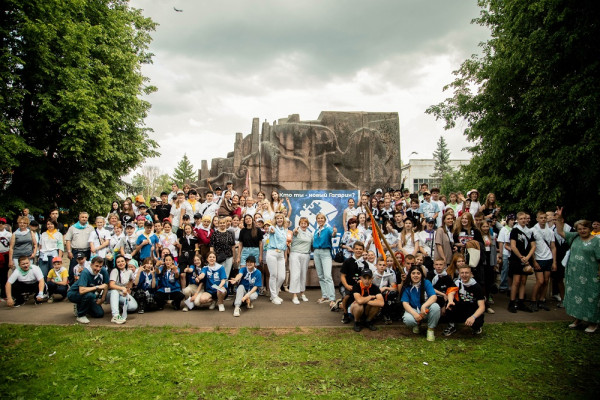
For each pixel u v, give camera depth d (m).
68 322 7.11
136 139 20.17
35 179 16.48
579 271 6.68
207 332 6.51
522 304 8.02
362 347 5.88
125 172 20.70
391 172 14.41
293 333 6.53
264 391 4.51
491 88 15.34
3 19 14.07
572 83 11.23
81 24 16.17
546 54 11.78
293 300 8.74
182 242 9.30
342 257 9.96
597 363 5.35
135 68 20.38
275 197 11.38
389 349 5.81
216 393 4.45
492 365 5.26
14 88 14.34
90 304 7.27
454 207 10.84
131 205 10.88
